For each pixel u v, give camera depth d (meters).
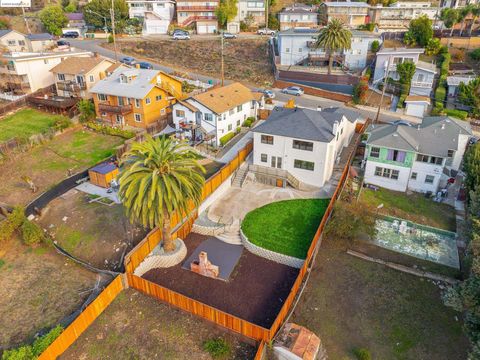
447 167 41.66
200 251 30.64
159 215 25.72
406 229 32.31
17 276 27.91
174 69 73.38
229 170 38.31
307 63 73.50
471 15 78.94
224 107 45.78
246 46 82.50
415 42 73.69
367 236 31.44
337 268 28.25
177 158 27.28
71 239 31.31
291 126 38.31
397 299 25.67
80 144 47.00
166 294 24.70
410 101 54.53
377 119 51.78
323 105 59.00
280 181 38.53
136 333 23.34
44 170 40.94
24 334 23.34
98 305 24.33
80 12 106.88
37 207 34.78
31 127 50.62
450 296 20.86
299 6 98.94
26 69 59.56
